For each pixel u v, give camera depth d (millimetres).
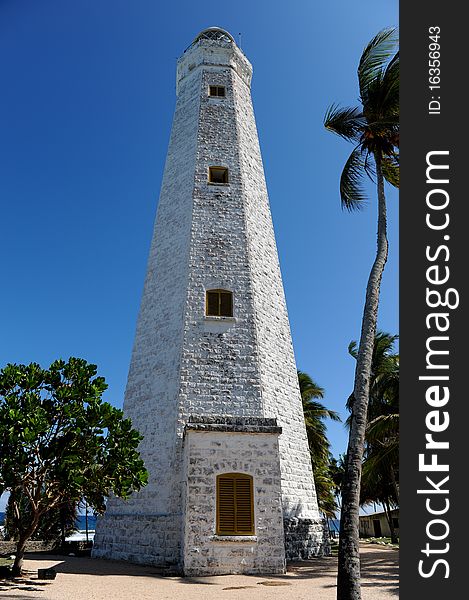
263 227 24953
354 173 17625
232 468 16781
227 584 14078
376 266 14469
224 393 20062
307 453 22391
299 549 19531
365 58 16188
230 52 27812
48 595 12031
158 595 12398
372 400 28531
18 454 13445
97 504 15156
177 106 27609
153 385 20906
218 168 24500
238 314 21531
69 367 15844
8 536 28094
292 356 23750
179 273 22266
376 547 26797
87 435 14805
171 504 18125
